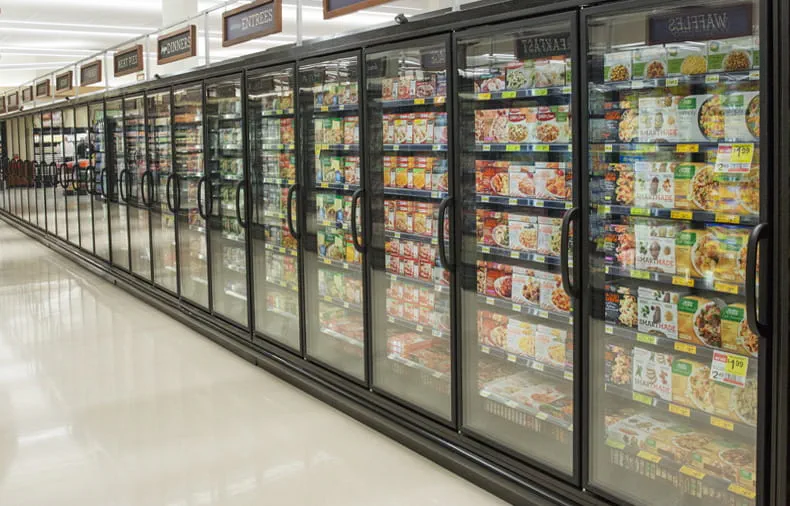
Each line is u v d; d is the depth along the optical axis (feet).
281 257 16.87
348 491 11.09
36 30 43.57
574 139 9.01
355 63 12.98
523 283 10.57
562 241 9.02
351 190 13.84
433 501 10.71
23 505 10.78
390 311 13.42
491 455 10.96
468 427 11.35
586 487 9.46
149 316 22.91
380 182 13.12
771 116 7.11
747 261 7.16
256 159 17.19
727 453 8.46
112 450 12.73
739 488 8.12
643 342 9.25
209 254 19.61
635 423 9.51
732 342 8.12
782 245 7.11
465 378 11.39
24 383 16.44
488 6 9.96
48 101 42.93
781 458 7.31
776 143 7.10
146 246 25.32
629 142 8.96
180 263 21.89
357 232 13.71
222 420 14.05
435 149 11.62
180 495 11.05
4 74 69.41
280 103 16.19
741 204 7.80
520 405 10.76
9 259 34.99
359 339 14.15
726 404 8.27
